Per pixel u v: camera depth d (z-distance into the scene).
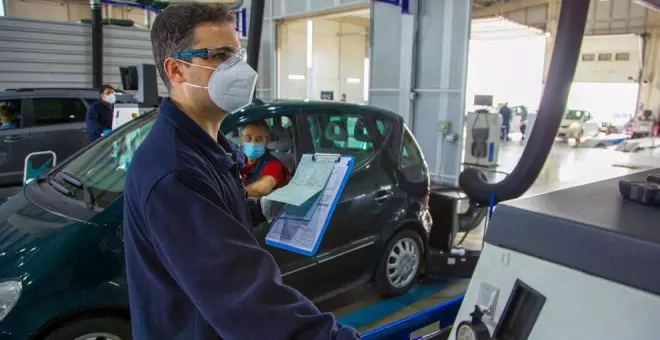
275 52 11.77
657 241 0.61
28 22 9.48
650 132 17.83
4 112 6.58
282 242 1.26
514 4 16.36
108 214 2.31
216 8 1.09
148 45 11.12
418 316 1.66
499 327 0.75
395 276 3.58
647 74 19.72
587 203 0.83
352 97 18.81
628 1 19.08
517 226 0.77
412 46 8.30
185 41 1.05
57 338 2.14
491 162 9.55
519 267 0.75
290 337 0.80
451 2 7.81
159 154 0.93
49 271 2.11
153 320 0.96
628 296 0.62
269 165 2.71
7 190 6.33
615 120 20.31
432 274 3.83
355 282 3.37
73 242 2.19
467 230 4.05
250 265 0.85
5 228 2.39
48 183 2.94
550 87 2.76
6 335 2.02
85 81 10.33
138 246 0.95
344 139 3.38
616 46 21.30
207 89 1.08
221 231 0.85
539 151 2.93
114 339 2.28
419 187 3.69
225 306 0.81
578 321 0.65
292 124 3.09
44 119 6.82
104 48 10.48
